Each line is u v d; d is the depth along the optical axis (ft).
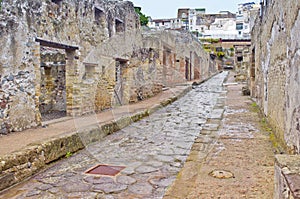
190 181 8.32
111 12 24.58
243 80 51.13
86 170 10.45
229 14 134.00
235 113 21.66
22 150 10.91
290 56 11.25
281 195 6.14
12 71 14.46
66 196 8.87
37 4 16.14
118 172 8.21
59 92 23.93
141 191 7.84
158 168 7.99
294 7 10.62
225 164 10.25
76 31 19.76
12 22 14.46
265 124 17.51
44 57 23.57
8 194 9.41
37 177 10.78
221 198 7.63
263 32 21.13
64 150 13.05
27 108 15.35
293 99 10.66
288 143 11.37
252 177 9.07
